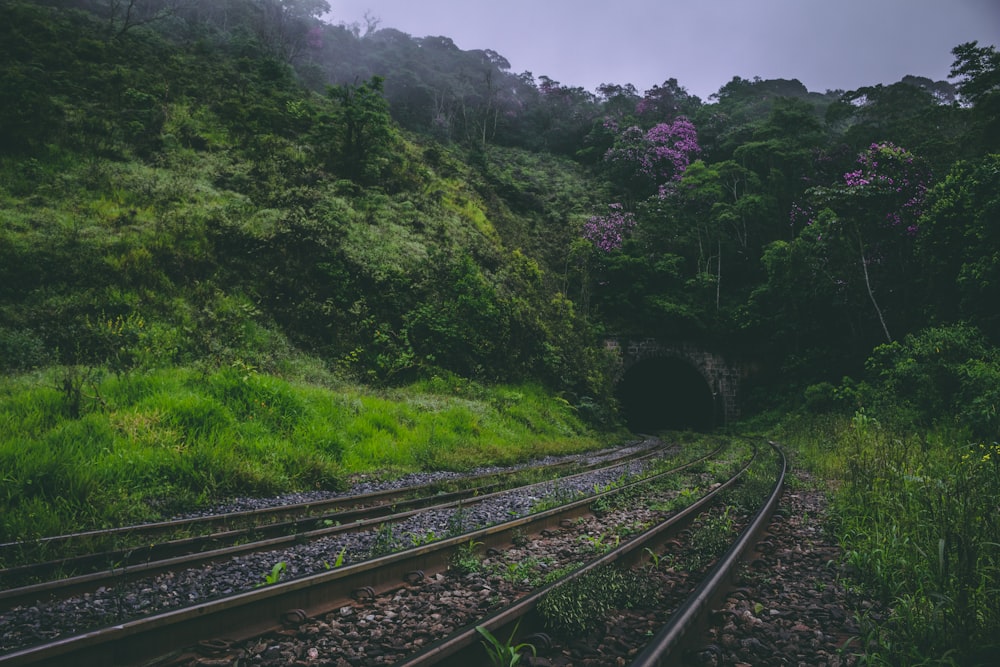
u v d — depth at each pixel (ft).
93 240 58.44
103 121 86.17
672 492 29.25
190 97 107.96
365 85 107.76
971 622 9.96
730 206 151.12
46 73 94.58
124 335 47.52
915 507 17.26
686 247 150.61
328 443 37.68
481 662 9.21
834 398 91.15
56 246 55.67
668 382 160.35
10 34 106.83
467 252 92.79
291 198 81.30
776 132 166.20
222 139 96.99
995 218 67.82
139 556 16.51
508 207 156.46
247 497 26.66
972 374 51.21
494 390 72.95
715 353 130.31
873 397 73.82
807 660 9.80
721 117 225.97
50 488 21.22
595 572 13.04
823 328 118.73
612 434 87.30
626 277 138.92
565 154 258.16
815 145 158.40
